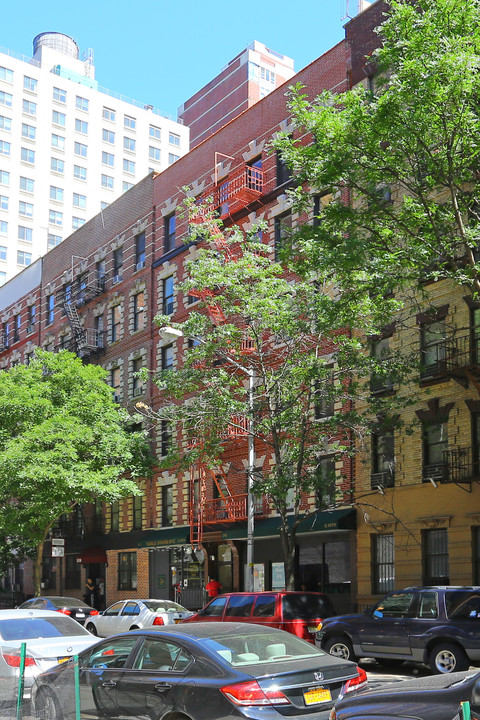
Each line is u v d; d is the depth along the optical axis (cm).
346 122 1850
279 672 820
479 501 2358
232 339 2416
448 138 1736
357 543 2748
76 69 10256
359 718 615
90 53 10844
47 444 3312
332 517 2775
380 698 621
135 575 3991
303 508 2962
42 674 845
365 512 2716
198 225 2541
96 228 4738
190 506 3509
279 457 2328
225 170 3706
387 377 2373
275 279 2359
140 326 4203
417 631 1661
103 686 911
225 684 807
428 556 2525
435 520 2480
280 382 2367
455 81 1614
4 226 8706
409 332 2655
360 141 1870
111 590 4122
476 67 1636
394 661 1925
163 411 2652
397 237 1994
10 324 5691
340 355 2347
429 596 1683
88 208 9388
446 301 2544
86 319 4728
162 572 3781
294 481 2300
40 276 5334
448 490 2456
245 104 9569
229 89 9931
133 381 4216
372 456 2747
